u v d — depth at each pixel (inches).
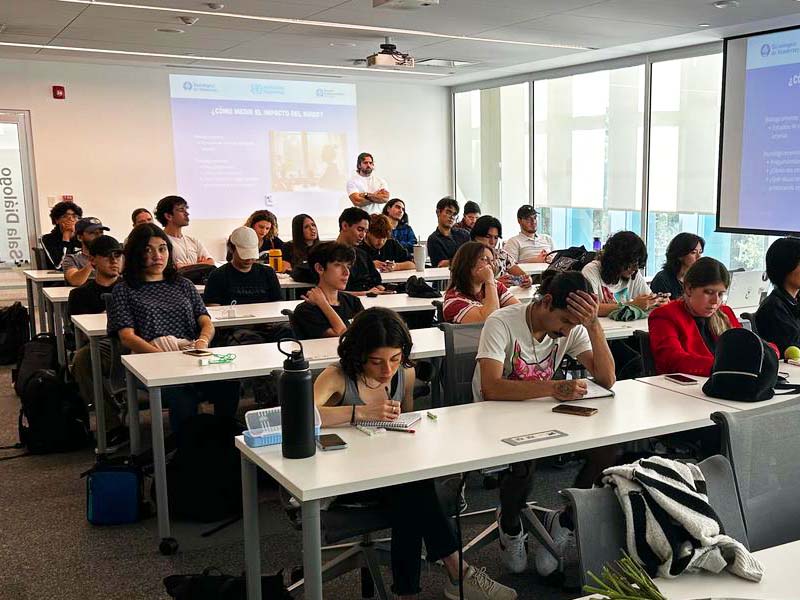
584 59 336.2
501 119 406.0
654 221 330.0
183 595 91.7
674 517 56.4
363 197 340.8
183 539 123.4
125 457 136.3
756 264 293.6
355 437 87.0
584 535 56.2
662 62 316.5
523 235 290.8
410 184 425.4
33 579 110.7
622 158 342.0
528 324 106.8
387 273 246.7
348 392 96.5
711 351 121.6
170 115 356.2
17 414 194.4
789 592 53.2
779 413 72.1
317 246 156.3
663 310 123.0
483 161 422.0
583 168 363.3
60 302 203.0
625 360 162.2
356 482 73.3
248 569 90.7
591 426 90.0
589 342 111.5
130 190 352.2
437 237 286.4
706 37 284.4
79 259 235.3
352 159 403.5
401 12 234.7
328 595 104.3
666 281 175.9
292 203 388.8
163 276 156.4
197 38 275.7
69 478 151.9
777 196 275.3
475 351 119.7
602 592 46.4
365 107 405.1
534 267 263.1
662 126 320.8
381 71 368.8
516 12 236.5
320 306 152.7
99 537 124.9
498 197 417.1
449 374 118.3
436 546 90.0
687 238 174.1
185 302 156.2
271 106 377.7
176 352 138.7
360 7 227.0
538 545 105.6
